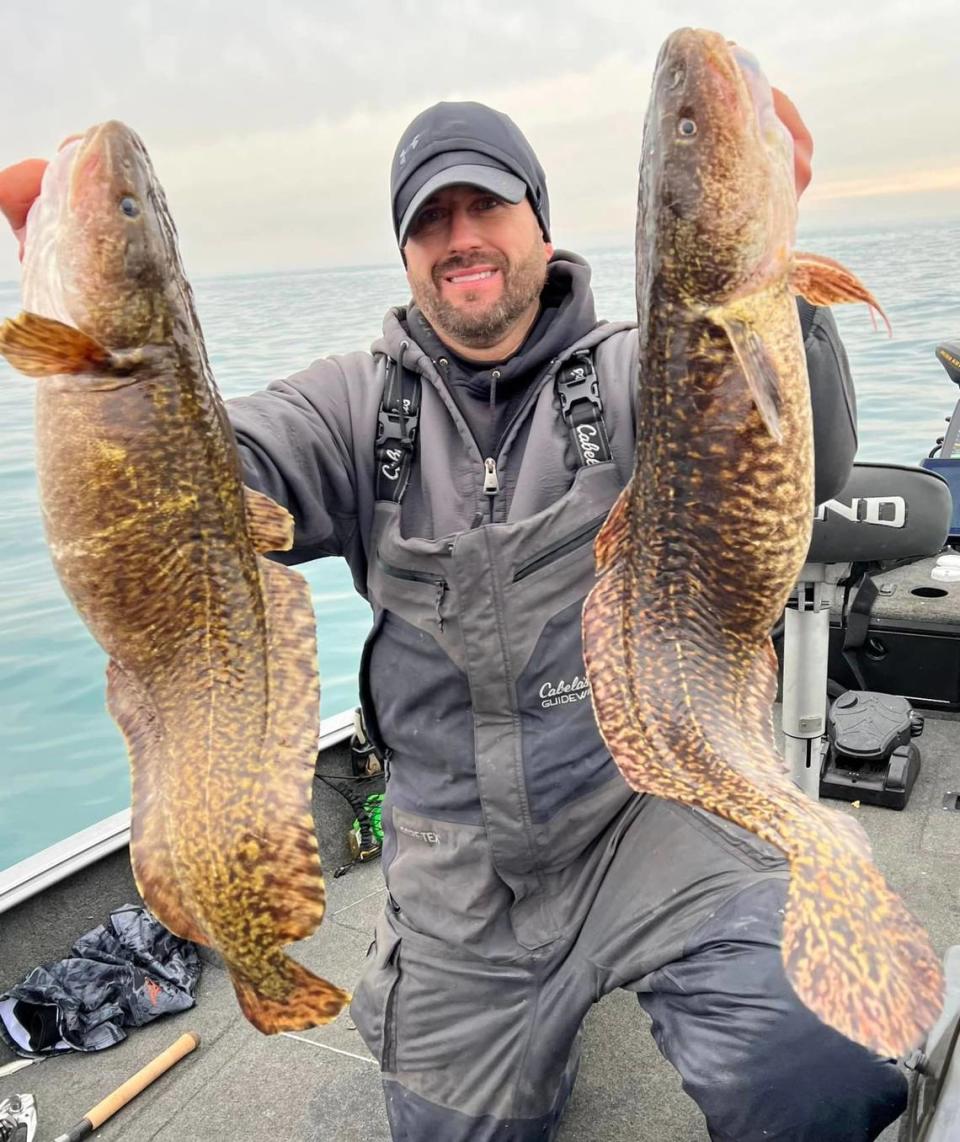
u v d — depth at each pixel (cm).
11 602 1099
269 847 175
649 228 185
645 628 192
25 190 186
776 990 190
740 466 186
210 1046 292
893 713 379
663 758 186
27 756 895
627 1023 284
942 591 444
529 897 234
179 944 328
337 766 396
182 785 178
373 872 373
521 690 226
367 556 246
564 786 228
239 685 181
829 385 215
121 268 171
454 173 230
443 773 236
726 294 182
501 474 239
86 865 321
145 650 182
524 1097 231
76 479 174
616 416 234
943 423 1347
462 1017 234
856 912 162
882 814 365
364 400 246
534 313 253
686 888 214
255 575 185
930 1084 187
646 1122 248
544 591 224
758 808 174
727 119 178
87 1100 275
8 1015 298
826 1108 187
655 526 191
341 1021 298
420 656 232
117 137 172
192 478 178
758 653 198
